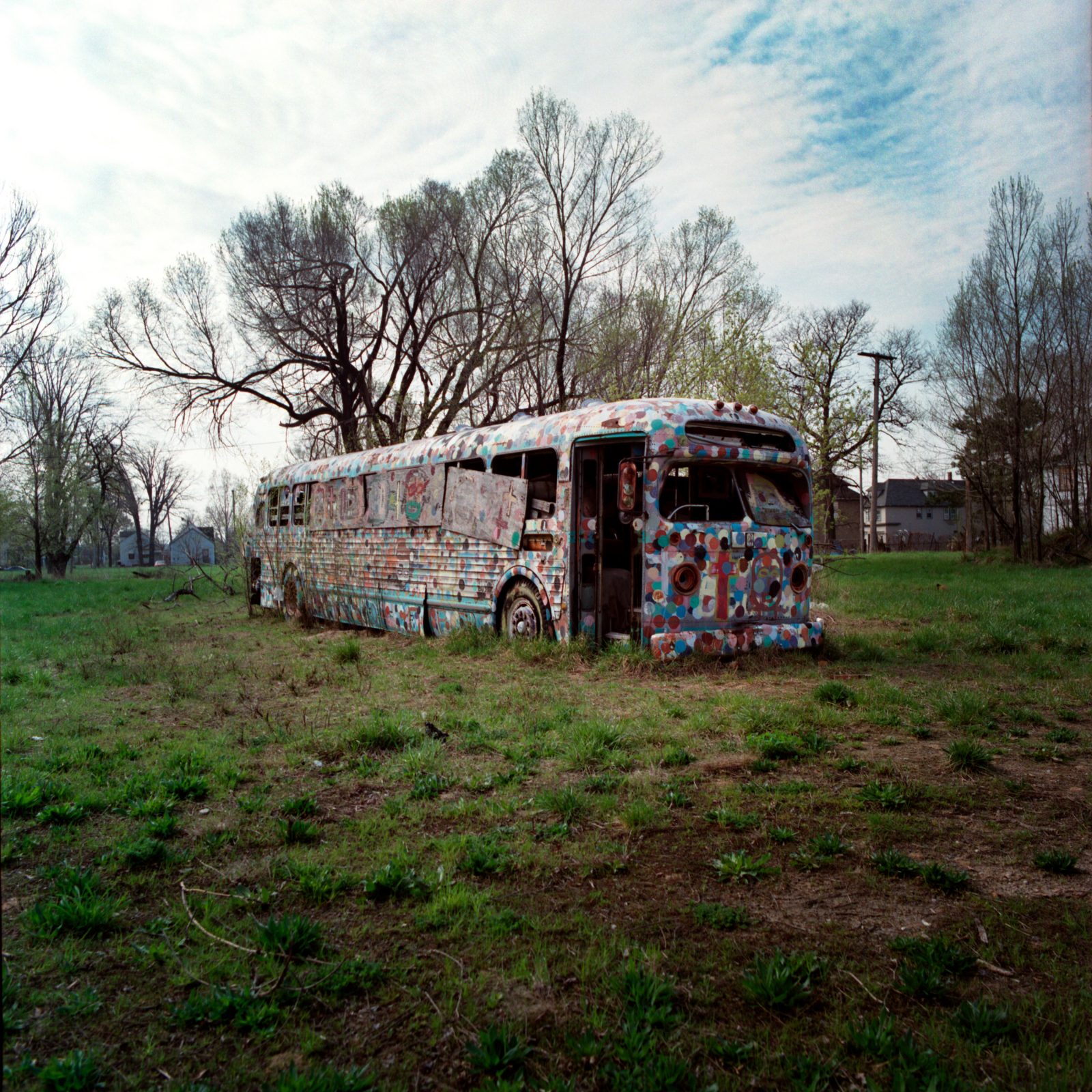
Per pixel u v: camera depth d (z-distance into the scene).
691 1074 2.40
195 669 10.16
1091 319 29.80
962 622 13.38
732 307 23.39
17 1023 2.68
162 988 2.92
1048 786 5.14
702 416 9.48
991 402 31.47
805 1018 2.72
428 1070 2.48
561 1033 2.64
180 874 3.89
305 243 26.81
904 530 79.38
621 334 24.27
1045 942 3.22
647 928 3.34
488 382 28.28
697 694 7.95
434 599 12.58
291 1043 2.62
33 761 5.78
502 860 3.93
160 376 29.36
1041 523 32.34
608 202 24.28
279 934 3.16
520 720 6.89
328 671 9.80
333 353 29.23
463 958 3.10
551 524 10.24
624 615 10.22
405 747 6.06
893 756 5.78
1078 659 9.66
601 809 4.70
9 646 12.77
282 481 17.83
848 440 31.09
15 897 3.62
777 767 5.51
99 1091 2.39
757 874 3.79
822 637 10.34
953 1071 2.44
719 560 9.59
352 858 4.06
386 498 13.87
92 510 45.34
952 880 3.71
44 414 43.62
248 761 5.84
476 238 27.84
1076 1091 2.34
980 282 31.09
